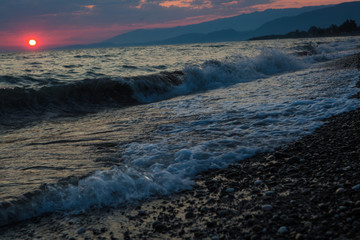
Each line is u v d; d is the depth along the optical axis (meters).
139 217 3.06
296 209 2.84
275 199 3.13
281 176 3.75
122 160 4.61
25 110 8.52
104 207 3.30
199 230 2.72
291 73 15.84
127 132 6.28
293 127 5.98
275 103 8.20
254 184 3.62
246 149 4.89
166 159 4.58
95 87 10.67
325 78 12.36
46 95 9.47
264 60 18.08
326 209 2.75
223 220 2.85
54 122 7.65
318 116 6.62
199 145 5.16
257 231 2.56
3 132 6.62
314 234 2.38
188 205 3.26
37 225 2.96
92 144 5.48
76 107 9.41
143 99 11.12
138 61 25.25
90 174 4.02
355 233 2.31
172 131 6.23
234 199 3.29
